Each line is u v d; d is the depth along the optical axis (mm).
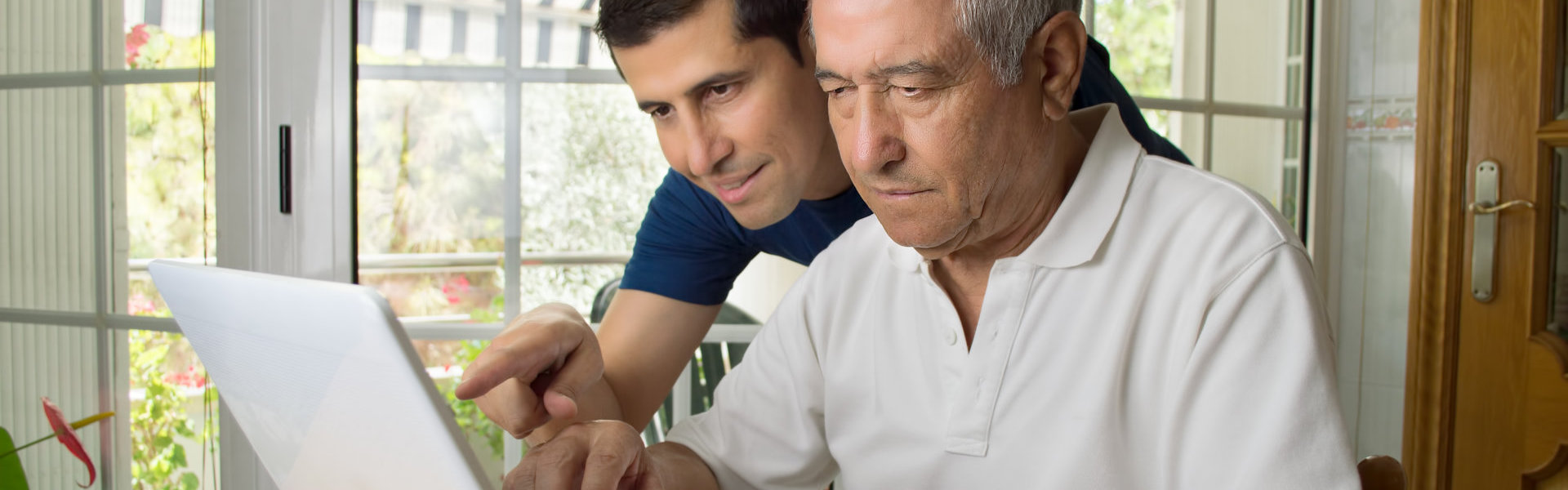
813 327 872
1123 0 1911
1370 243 2162
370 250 1604
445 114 1610
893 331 814
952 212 645
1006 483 737
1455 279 2053
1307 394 615
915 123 616
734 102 831
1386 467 678
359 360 444
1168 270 694
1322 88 2127
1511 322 2018
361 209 1595
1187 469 659
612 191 1684
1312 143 2143
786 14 821
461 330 1657
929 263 765
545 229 1664
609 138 1672
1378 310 2180
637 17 796
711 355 1671
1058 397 717
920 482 785
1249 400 632
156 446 1679
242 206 1578
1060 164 731
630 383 1067
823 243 1114
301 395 506
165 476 1683
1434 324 2078
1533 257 1986
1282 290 644
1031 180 684
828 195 1025
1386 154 2127
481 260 1649
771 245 1153
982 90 612
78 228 1650
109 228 1641
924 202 645
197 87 1586
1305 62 2115
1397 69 2100
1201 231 683
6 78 1640
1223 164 2059
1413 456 2117
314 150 1568
